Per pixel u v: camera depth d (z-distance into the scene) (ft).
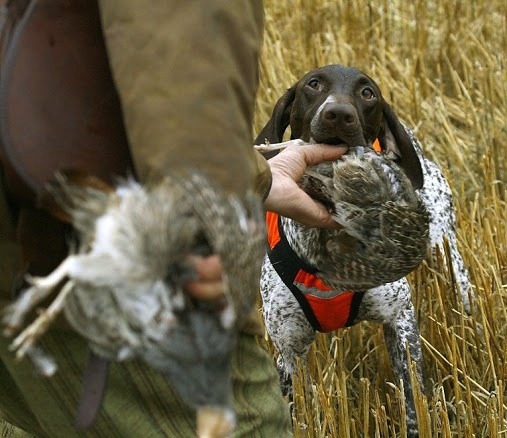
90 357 6.66
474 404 13.47
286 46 24.14
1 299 7.18
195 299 5.39
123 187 5.49
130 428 7.48
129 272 5.05
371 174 9.49
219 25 6.35
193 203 5.24
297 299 12.96
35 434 8.62
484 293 14.28
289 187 8.98
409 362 12.64
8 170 6.53
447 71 23.40
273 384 8.31
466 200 18.94
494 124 19.80
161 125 6.00
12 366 7.53
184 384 5.28
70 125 6.57
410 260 9.82
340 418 12.68
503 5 24.47
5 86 6.53
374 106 13.16
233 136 6.12
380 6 24.94
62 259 6.99
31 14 6.64
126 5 6.29
